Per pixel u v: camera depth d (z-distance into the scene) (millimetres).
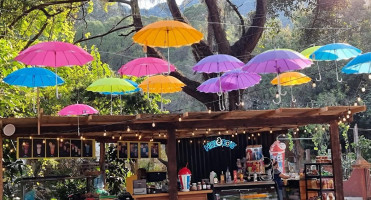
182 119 11000
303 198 12906
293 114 11688
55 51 8617
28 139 11383
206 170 14383
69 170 18547
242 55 19188
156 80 11477
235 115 11094
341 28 21766
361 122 29078
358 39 27797
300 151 23844
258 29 19281
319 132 22219
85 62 9102
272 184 12406
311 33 22922
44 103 19094
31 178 13406
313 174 12836
